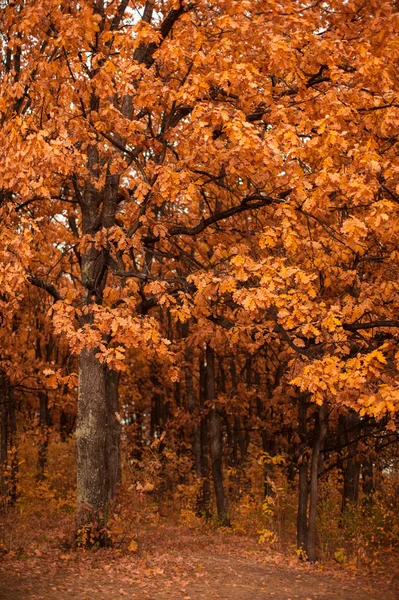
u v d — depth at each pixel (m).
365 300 8.93
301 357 9.02
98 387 11.77
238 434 26.98
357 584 9.87
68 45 8.56
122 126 8.72
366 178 7.64
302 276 7.67
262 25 8.24
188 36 8.45
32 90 9.35
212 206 15.26
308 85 9.48
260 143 7.48
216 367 26.66
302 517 12.24
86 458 11.55
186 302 8.89
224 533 15.27
